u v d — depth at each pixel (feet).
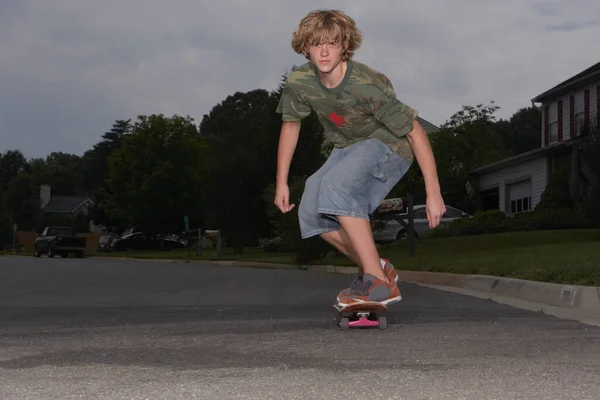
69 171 452.35
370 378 11.76
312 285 39.78
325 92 18.01
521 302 28.48
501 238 73.05
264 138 110.22
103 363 13.46
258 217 109.81
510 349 14.78
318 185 18.81
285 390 10.94
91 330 18.97
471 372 12.25
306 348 15.05
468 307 26.18
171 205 183.01
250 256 96.94
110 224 218.18
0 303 29.81
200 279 46.47
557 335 17.02
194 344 15.81
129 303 29.45
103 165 426.92
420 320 20.65
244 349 14.98
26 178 280.31
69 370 12.76
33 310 26.16
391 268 18.86
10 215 230.27
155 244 195.72
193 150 187.21
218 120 316.60
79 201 380.37
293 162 95.45
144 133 188.96
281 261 72.64
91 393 10.89
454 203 148.25
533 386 11.14
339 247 19.33
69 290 37.55
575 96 109.40
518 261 40.42
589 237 72.28
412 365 12.94
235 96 332.39
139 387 11.27
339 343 15.72
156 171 183.01
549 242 70.95
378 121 18.40
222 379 11.81
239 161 109.09
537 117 265.95
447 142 151.94
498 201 130.93
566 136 111.86
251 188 109.60
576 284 27.76
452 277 38.47
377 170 18.37
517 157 114.93
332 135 19.26
